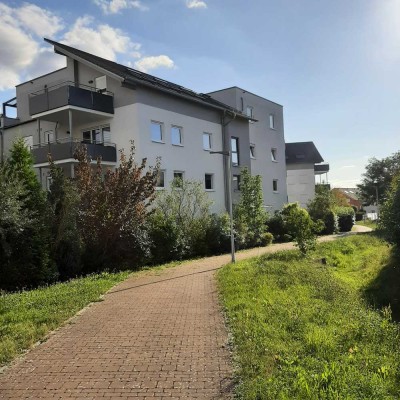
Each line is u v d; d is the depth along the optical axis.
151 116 21.53
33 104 21.33
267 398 3.97
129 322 6.98
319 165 52.69
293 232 15.53
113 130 21.62
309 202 35.19
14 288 10.96
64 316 7.33
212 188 25.83
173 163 22.64
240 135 28.86
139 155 20.67
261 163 32.31
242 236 20.28
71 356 5.45
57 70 25.47
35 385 4.59
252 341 5.55
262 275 10.51
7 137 27.80
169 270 13.37
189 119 24.03
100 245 13.93
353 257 18.30
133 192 14.54
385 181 50.81
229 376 4.65
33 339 6.11
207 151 25.38
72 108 19.92
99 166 15.10
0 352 5.50
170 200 18.17
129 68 24.91
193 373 4.77
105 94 21.64
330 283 10.40
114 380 4.65
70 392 4.39
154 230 15.66
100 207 13.77
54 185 13.30
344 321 6.59
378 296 10.91
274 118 34.72
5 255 10.97
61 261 12.85
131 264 14.20
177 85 27.67
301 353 5.16
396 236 13.09
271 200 33.12
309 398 3.86
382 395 3.94
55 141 23.08
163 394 4.28
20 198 11.91
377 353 5.29
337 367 4.51
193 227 18.03
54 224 12.63
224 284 9.72
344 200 45.38
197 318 7.11
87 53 24.09
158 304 8.27
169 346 5.70
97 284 10.42
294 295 8.52
